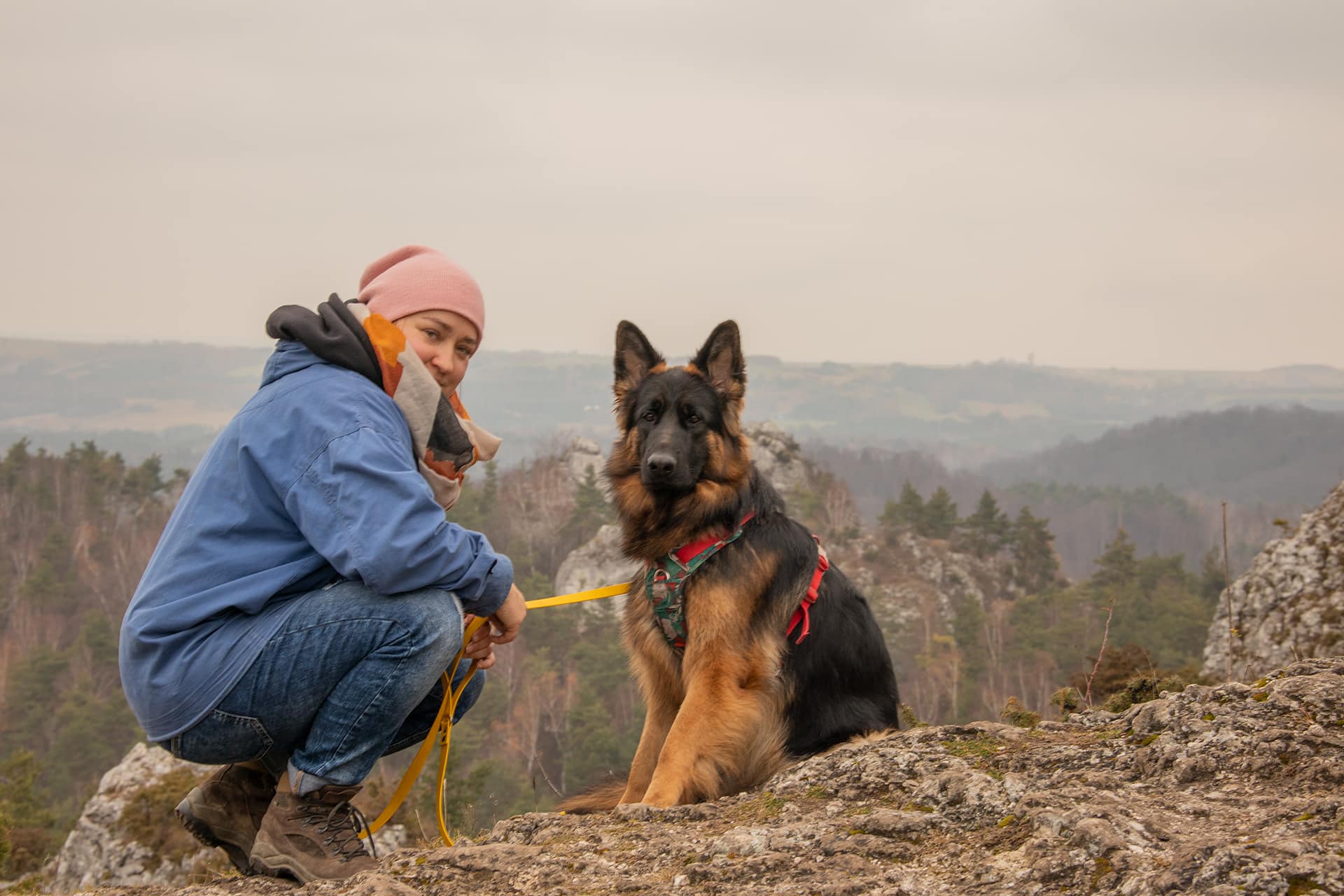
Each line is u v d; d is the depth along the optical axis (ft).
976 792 11.03
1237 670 40.29
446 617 11.07
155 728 10.75
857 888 9.18
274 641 10.55
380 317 11.39
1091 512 641.81
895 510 353.72
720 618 16.62
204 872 20.07
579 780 166.30
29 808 66.13
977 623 231.50
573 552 291.79
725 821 12.42
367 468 10.35
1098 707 19.71
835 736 17.40
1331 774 10.05
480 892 10.36
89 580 307.37
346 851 11.46
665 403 17.70
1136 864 8.52
